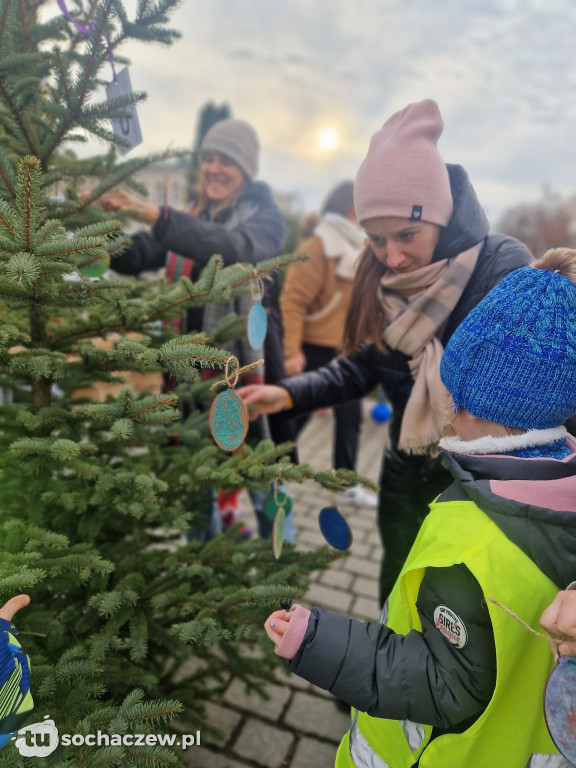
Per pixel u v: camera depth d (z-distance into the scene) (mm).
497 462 794
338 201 3332
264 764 1817
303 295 3371
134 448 1735
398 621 949
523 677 811
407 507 1701
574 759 702
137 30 1227
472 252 1331
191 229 1814
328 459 4625
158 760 993
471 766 856
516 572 729
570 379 780
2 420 1495
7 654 876
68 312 1722
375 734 973
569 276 864
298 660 836
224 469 1442
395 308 1486
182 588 1385
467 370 842
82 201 1420
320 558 1490
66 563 1153
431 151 1275
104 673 1243
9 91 1170
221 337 1799
